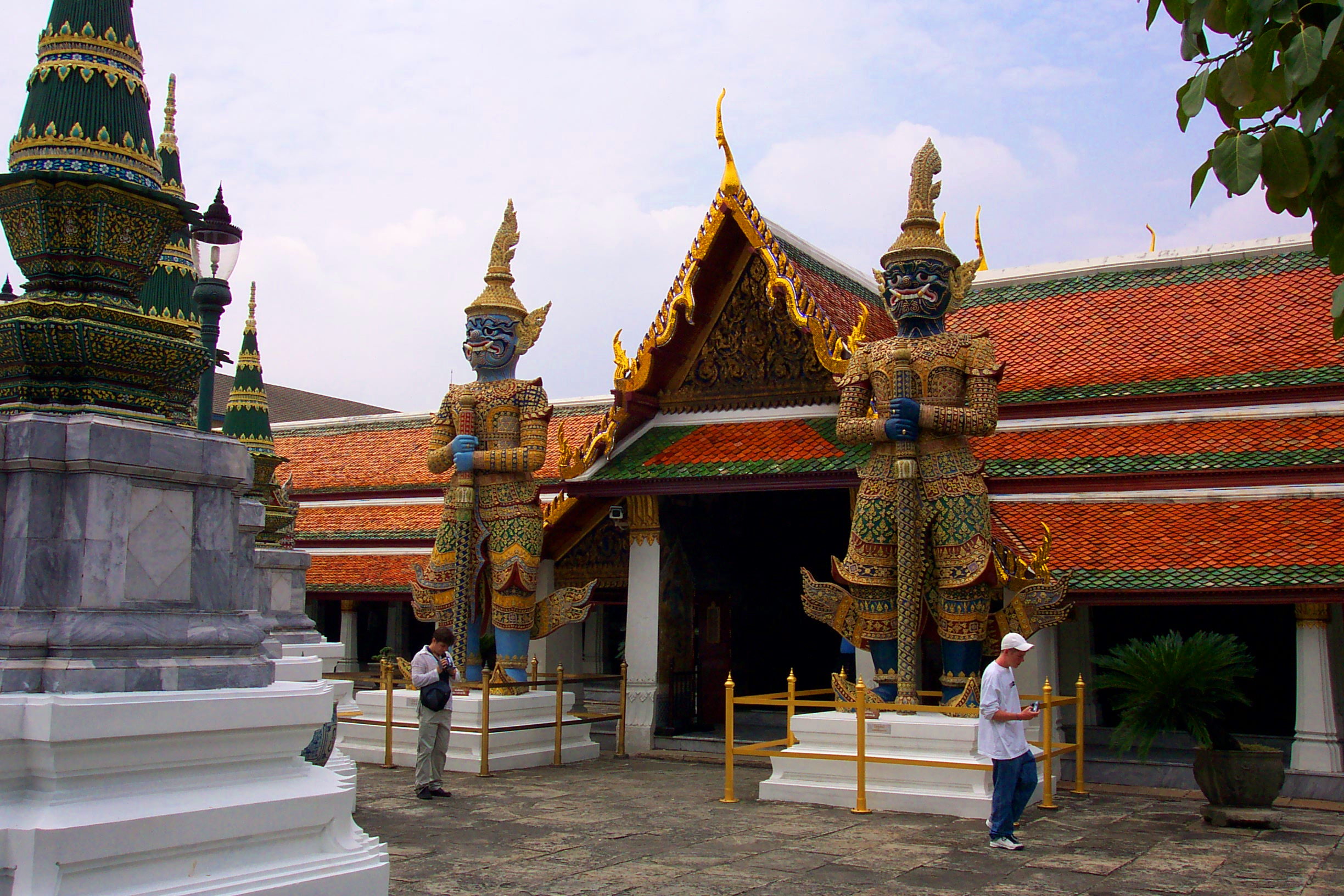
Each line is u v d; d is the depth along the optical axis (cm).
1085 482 1705
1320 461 1570
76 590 625
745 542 2200
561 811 1302
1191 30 540
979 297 2138
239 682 684
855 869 1008
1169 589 1474
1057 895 919
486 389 1753
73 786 578
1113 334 1931
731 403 1858
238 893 600
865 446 1669
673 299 1828
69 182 670
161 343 698
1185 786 1523
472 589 1733
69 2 704
